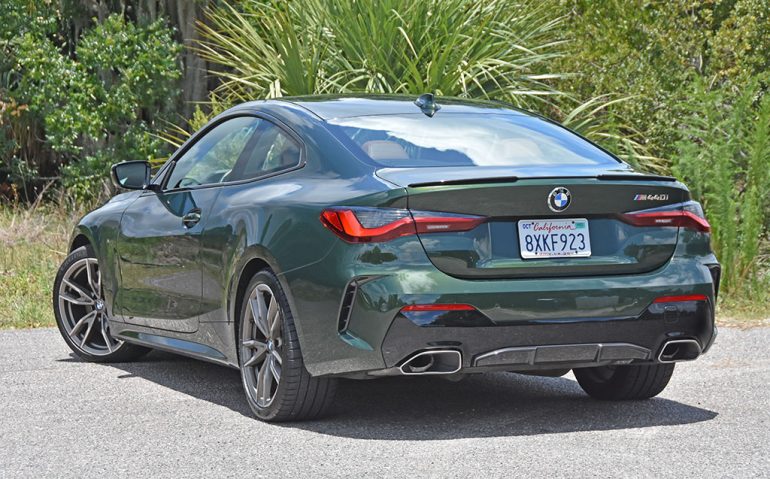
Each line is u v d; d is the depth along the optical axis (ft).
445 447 18.35
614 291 18.88
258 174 21.48
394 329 18.07
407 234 18.24
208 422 20.25
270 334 20.10
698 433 19.39
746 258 37.52
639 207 19.40
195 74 55.42
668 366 21.74
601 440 18.86
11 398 22.47
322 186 19.62
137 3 56.29
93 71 55.88
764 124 39.42
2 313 33.63
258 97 45.21
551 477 16.52
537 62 47.96
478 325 18.21
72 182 53.01
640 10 51.19
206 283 21.89
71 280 27.40
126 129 55.42
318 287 18.80
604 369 22.54
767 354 27.71
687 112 45.88
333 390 19.76
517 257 18.54
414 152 20.13
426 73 44.57
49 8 57.06
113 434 19.33
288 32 43.62
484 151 20.59
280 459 17.63
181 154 24.53
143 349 26.94
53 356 27.61
